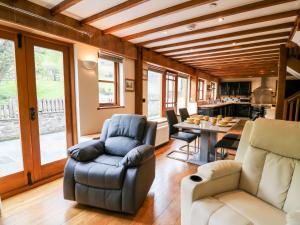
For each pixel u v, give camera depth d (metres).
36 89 2.51
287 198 1.30
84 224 1.77
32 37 2.40
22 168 2.41
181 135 3.53
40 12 2.26
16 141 2.35
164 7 2.28
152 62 4.44
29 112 2.44
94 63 3.13
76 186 1.97
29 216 1.88
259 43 3.81
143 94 4.30
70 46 2.87
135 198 1.82
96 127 3.31
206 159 3.36
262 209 1.28
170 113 3.70
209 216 1.20
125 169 1.88
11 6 1.96
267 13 2.45
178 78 6.40
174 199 2.21
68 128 2.95
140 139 2.36
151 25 2.86
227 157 3.67
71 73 2.92
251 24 2.76
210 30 2.95
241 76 9.81
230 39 3.55
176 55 4.92
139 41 3.73
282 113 3.80
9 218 1.85
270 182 1.41
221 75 9.55
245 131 1.78
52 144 2.77
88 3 2.20
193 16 2.53
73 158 2.06
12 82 2.27
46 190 2.40
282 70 3.78
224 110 8.58
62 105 2.87
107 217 1.88
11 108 2.29
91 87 3.17
